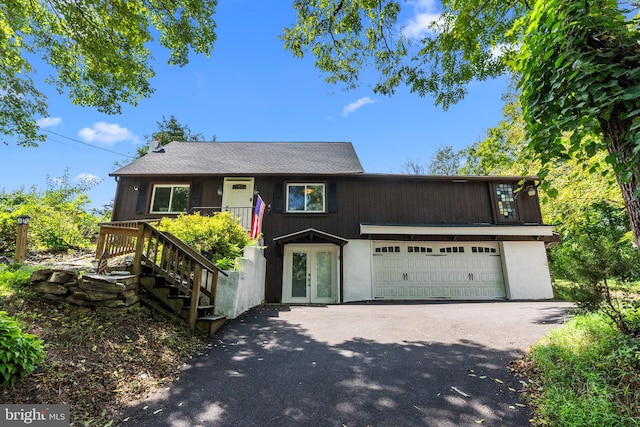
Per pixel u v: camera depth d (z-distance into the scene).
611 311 3.75
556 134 2.51
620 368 2.94
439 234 10.70
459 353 4.13
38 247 8.47
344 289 10.47
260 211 9.97
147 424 2.51
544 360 3.45
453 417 2.64
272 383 3.31
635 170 2.28
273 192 11.44
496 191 11.68
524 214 11.39
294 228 11.09
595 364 3.11
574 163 6.58
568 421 2.42
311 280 10.63
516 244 11.02
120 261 6.20
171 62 6.84
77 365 3.05
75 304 4.22
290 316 6.67
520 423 2.54
